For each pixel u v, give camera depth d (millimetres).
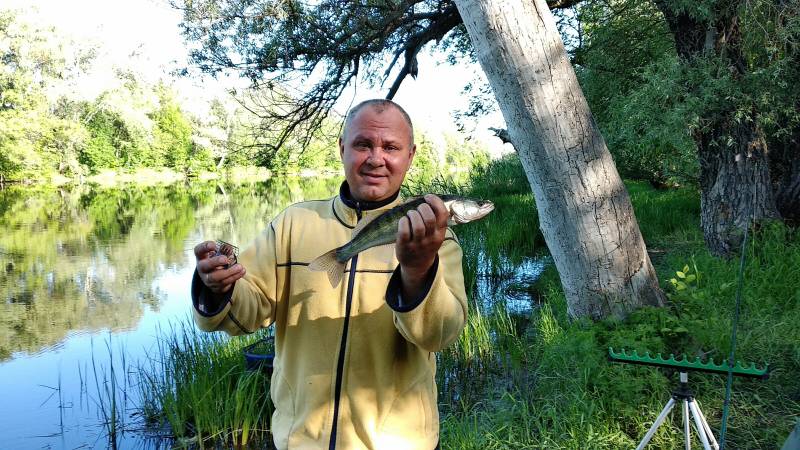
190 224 21891
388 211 1994
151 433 5539
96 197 36719
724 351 4852
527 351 6258
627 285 5730
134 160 60125
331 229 2041
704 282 6977
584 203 5594
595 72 11938
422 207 1593
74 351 8133
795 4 7387
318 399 1959
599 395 4613
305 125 13484
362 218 2035
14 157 43812
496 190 18531
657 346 4938
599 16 12938
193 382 5660
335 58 12047
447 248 2057
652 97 7750
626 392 4410
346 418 1946
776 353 4969
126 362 7590
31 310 10367
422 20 12938
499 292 9555
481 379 5906
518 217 13609
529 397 5070
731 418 4230
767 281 6547
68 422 5754
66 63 54969
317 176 66000
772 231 7480
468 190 17156
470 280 9984
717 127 7883
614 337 5109
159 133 62219
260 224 21688
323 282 1983
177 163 63188
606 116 11555
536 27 5309
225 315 1865
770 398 4426
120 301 10969
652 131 7664
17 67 49812
